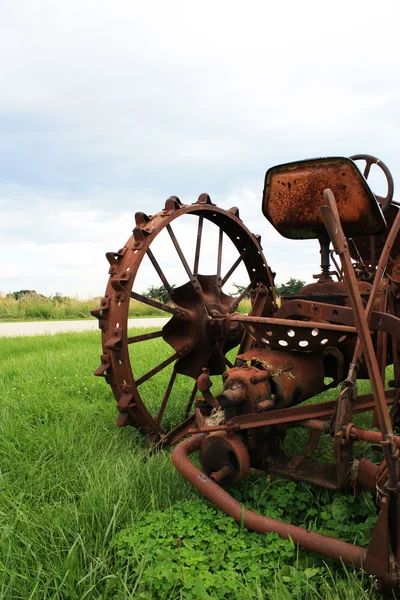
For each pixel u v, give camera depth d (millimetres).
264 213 3846
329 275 3783
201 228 4582
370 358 2184
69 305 22500
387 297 3559
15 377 6531
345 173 3330
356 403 3043
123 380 3947
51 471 3533
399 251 4707
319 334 3006
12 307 21328
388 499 2195
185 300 4391
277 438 3195
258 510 3002
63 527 2770
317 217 3496
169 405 5254
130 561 2500
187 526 2764
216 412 3492
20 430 4281
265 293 3967
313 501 3041
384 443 2174
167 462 3594
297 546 2539
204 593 2211
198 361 4441
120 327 3830
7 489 3213
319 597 2309
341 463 2723
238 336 4516
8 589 2279
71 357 8047
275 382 3170
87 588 2357
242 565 2461
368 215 3398
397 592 2277
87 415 4711
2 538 2580
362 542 2576
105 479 3229
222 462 3051
